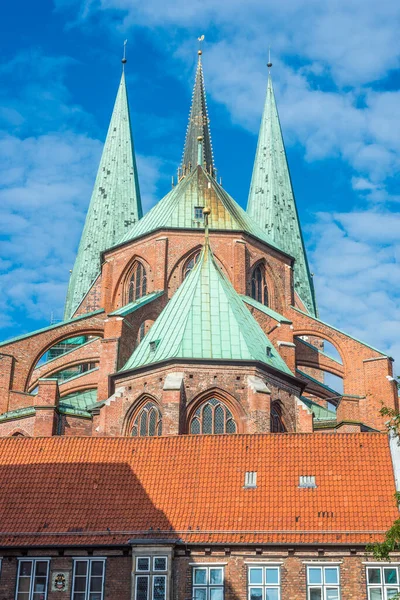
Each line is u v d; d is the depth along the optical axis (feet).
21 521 193.16
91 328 309.63
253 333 258.98
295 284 404.57
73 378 298.15
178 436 209.15
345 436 204.54
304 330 313.53
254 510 191.21
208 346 247.29
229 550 183.93
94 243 416.05
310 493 193.67
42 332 295.48
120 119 435.53
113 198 421.18
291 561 182.29
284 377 251.60
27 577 185.68
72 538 188.44
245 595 180.86
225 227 318.45
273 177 417.28
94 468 204.44
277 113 431.43
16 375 286.66
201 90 417.90
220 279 266.16
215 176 383.45
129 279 321.32
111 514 193.67
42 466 205.98
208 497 195.31
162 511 193.36
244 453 203.82
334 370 307.99
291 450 203.10
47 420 255.50
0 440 213.25
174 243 313.94
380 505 189.26
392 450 198.59
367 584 179.83
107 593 183.11
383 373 292.81
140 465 204.23
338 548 182.19
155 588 181.98
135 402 246.27
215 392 240.12
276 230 408.67
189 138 411.13
